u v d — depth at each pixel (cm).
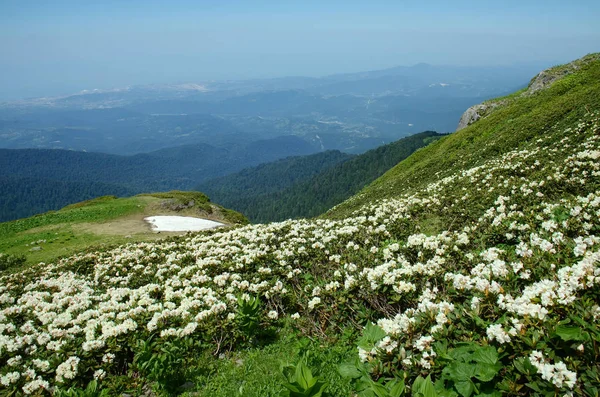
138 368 778
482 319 550
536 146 2420
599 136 1791
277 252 1258
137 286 1368
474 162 3095
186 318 910
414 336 586
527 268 659
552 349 451
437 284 776
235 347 888
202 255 1488
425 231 1396
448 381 496
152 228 4016
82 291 1359
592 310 466
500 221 1062
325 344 786
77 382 773
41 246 3456
